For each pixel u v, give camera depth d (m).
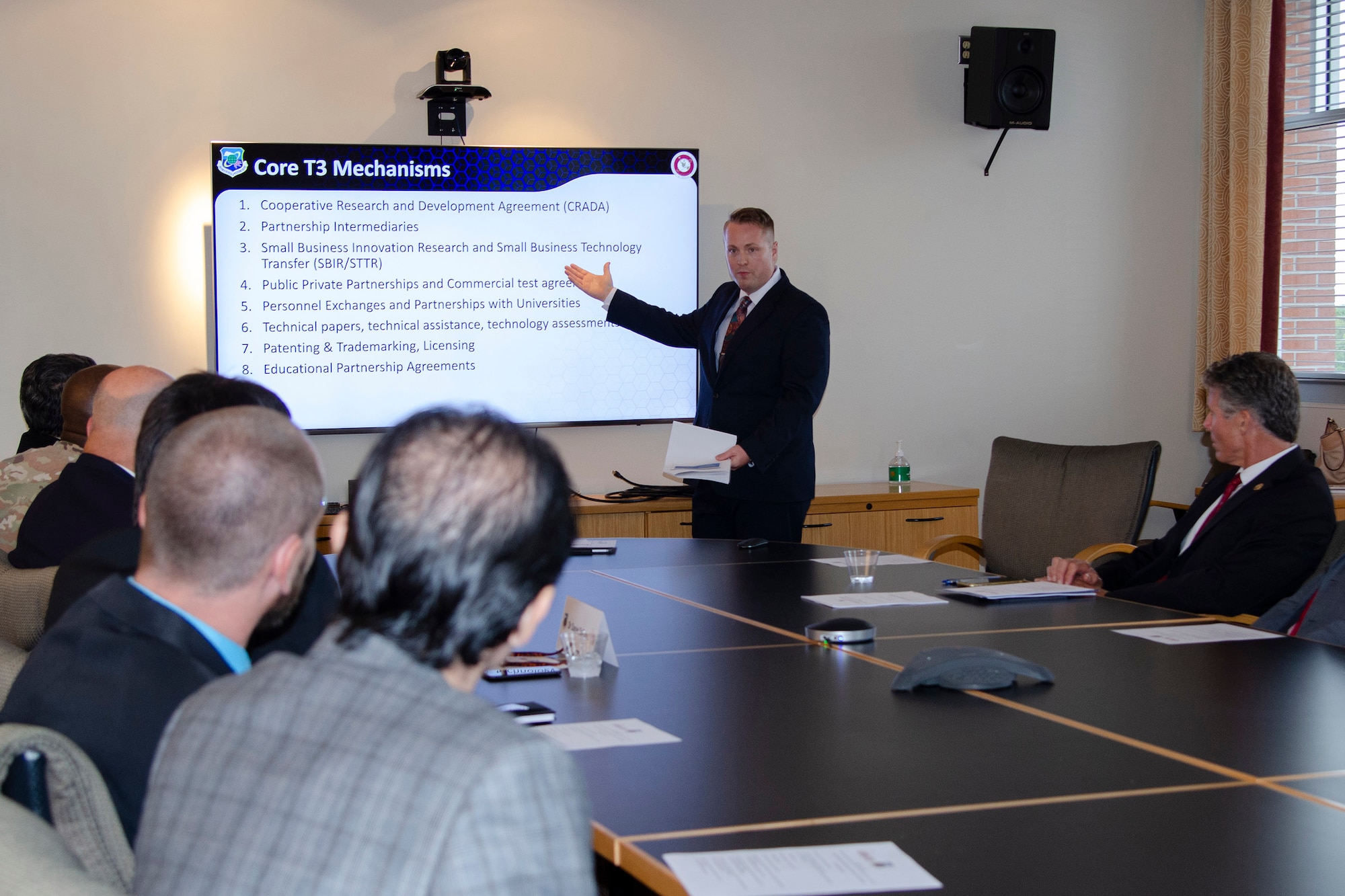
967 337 5.15
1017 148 5.16
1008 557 3.75
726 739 1.45
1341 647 1.96
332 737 0.76
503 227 4.60
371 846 0.71
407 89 4.53
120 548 1.61
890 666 1.84
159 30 4.35
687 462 3.55
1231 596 2.66
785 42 4.86
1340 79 5.14
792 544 3.26
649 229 4.70
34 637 2.03
